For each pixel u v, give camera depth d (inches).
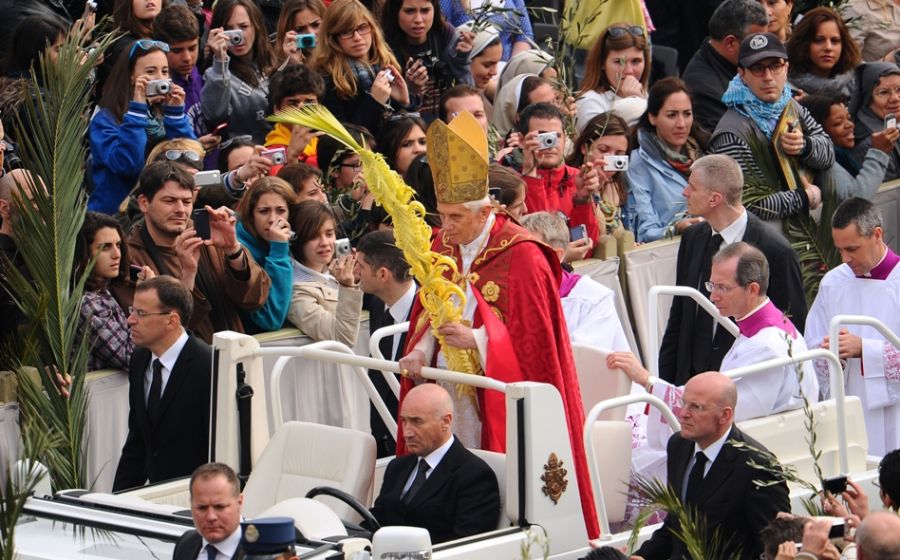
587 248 1510.8
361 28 1574.8
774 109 1624.0
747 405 1192.2
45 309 1198.3
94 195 1444.4
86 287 1295.5
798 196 1619.1
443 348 1093.8
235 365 1162.6
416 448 1031.6
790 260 1378.0
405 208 1064.8
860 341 1365.7
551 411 1018.7
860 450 1216.2
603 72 1733.5
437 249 1136.2
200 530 908.6
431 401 1027.9
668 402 1202.0
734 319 1296.8
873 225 1391.5
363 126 1566.2
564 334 1101.7
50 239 1218.0
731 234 1379.2
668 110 1620.3
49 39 1480.1
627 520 1199.6
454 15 1825.8
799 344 1230.3
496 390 1075.3
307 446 1115.3
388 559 879.1
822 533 872.3
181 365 1187.9
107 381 1282.0
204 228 1375.5
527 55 1760.6
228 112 1539.1
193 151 1416.1
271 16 1780.3
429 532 1025.5
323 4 1646.2
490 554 979.3
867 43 1999.3
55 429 1199.6
